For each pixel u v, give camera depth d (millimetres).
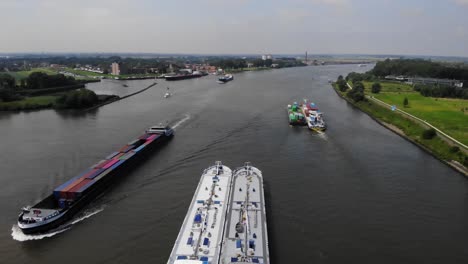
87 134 149125
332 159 118312
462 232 75500
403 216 81500
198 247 59250
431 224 78500
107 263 63219
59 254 65625
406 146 137625
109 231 73125
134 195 89875
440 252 68438
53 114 198750
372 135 153250
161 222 76625
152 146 125438
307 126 164500
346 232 74250
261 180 85750
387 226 77000
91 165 110500
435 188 97438
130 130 155875
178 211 81438
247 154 121625
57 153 122812
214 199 75125
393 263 64812
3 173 103938
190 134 147750
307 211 82375
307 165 111938
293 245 69125
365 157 121938
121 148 121625
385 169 110875
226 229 64625
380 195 92000
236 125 163500
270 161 114938
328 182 99188
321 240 71125
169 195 89625
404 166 114250
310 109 184625
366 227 76375
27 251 66375
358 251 67938
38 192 91562
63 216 75188
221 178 85500
